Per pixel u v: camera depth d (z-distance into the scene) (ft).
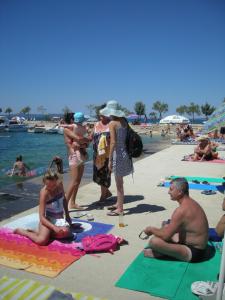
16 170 51.98
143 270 15.19
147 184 32.81
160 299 13.17
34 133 200.54
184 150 63.41
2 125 207.62
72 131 23.40
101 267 15.71
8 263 15.85
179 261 15.93
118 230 20.27
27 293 13.05
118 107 22.07
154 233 16.12
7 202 25.95
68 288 13.97
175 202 26.32
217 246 17.22
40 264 15.76
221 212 24.02
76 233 19.57
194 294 13.33
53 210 18.94
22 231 18.74
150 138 135.85
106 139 24.66
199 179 34.81
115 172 22.18
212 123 24.85
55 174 18.71
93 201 26.48
